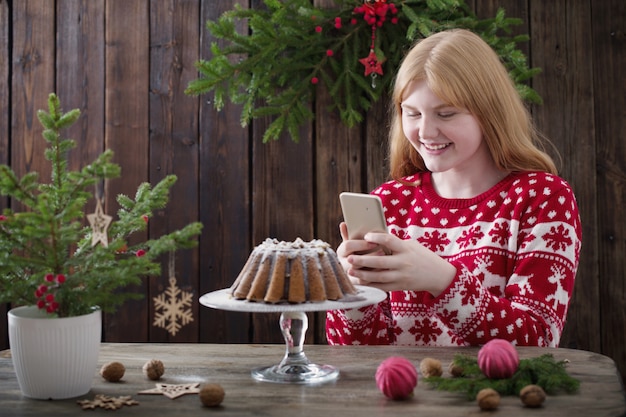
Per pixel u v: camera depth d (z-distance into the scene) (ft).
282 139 8.34
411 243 4.12
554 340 4.51
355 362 3.88
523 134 5.24
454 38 4.93
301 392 3.34
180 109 8.45
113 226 3.76
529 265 4.72
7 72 8.58
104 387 3.52
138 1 8.46
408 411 3.05
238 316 8.44
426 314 5.10
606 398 3.17
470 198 5.21
